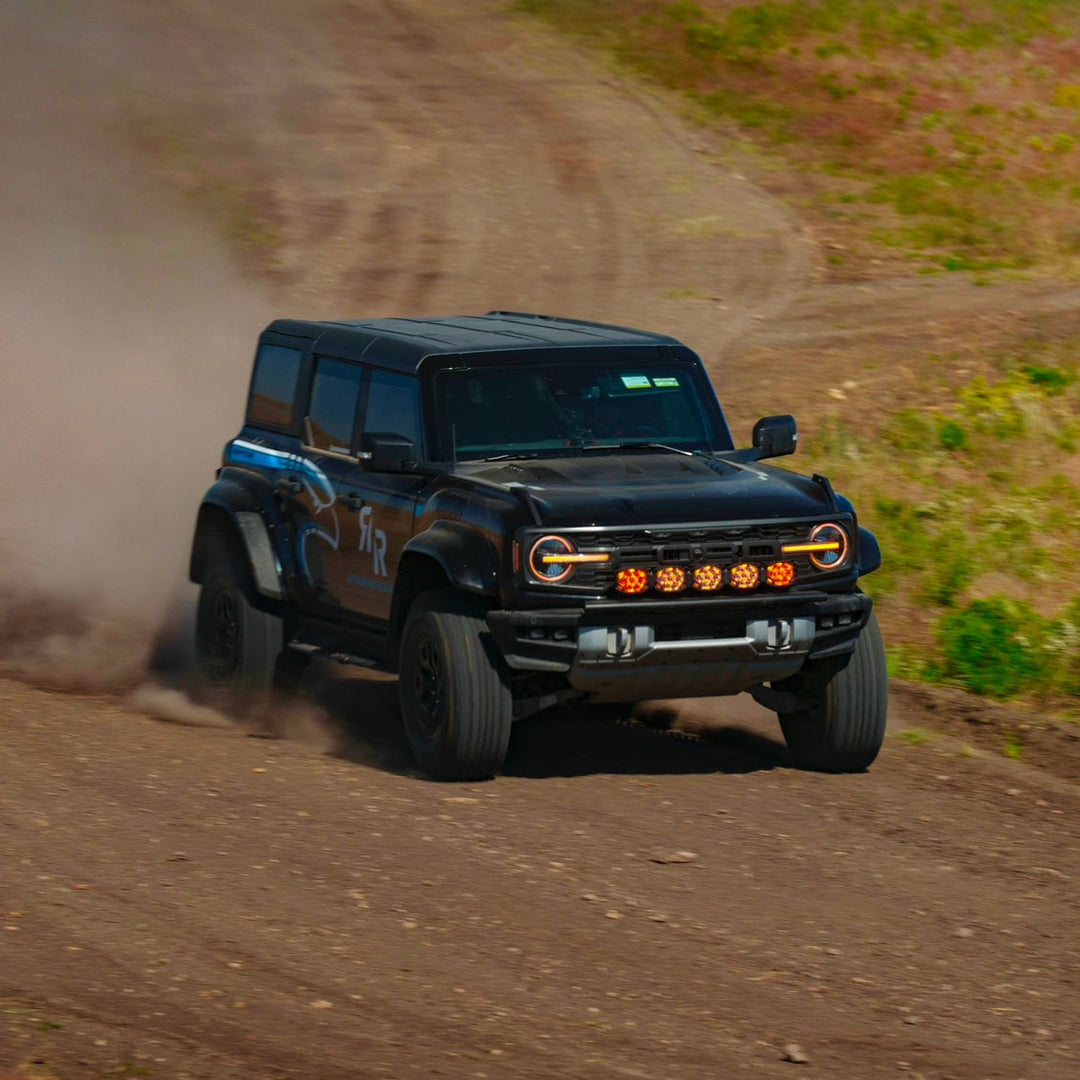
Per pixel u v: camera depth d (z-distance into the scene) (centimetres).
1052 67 14100
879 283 9175
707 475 3325
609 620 3078
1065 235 10638
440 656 3183
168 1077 1948
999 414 6762
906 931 2600
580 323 3944
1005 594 5319
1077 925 2667
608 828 3020
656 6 14938
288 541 3781
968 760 3616
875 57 13925
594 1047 2116
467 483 3238
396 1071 2005
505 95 13100
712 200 10881
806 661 3291
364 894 2614
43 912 2462
